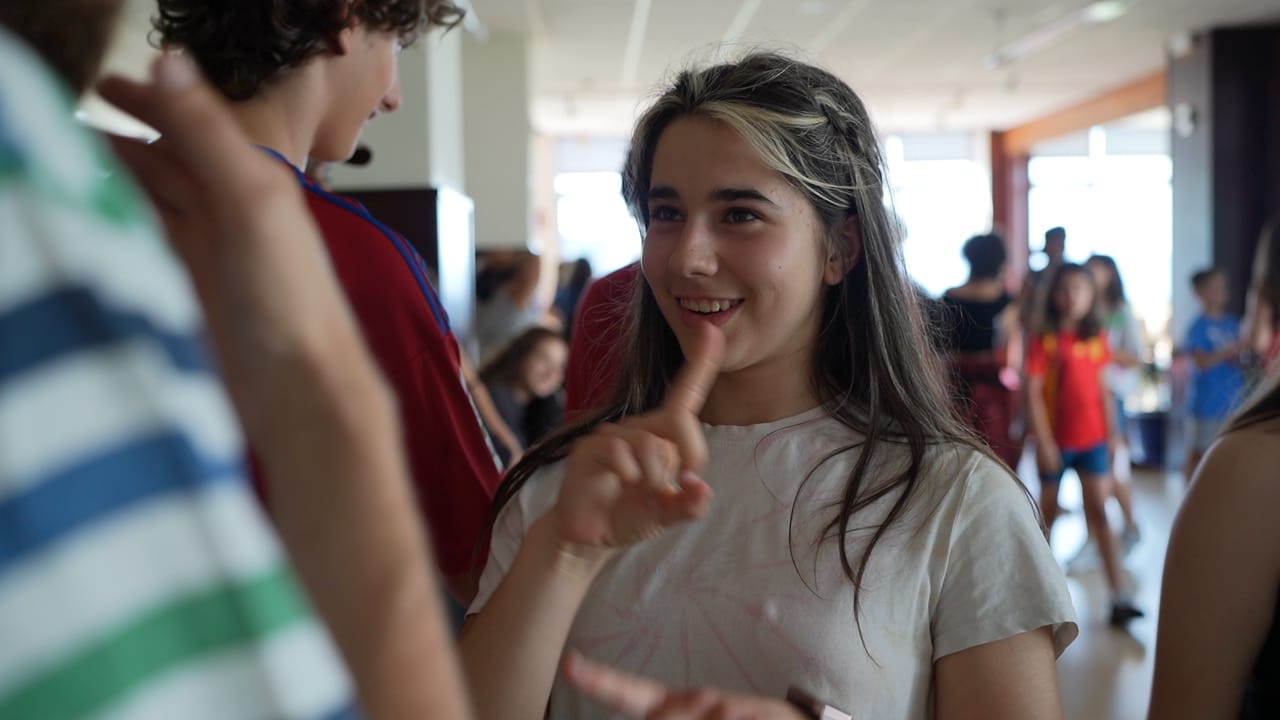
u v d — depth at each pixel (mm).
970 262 4785
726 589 969
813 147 980
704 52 1165
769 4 8094
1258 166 8742
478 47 8914
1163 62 10711
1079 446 4387
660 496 743
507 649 833
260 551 253
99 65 333
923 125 15375
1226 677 1071
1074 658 3900
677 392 744
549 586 826
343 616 366
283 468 367
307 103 1163
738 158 962
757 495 1010
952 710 937
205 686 232
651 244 1021
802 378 1062
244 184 353
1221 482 1081
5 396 218
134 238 252
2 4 304
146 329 241
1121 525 6145
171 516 232
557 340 3557
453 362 1246
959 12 8398
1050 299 4477
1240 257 8711
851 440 1027
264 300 359
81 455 222
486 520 1199
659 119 1031
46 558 215
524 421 3523
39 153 239
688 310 1006
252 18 1080
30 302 224
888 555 955
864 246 1036
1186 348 6148
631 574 999
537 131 15453
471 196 8977
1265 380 1139
